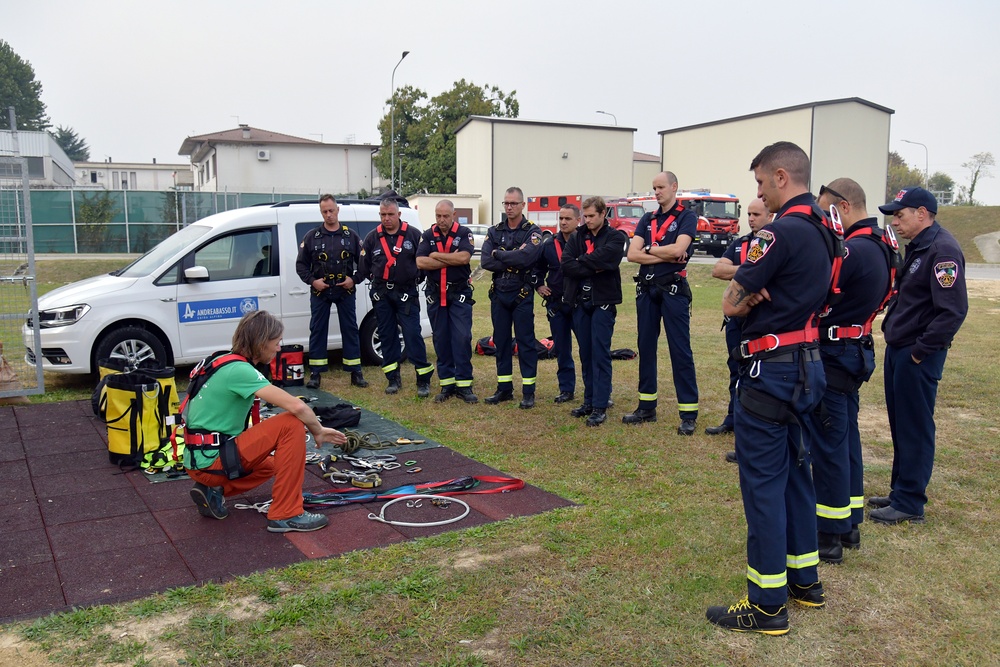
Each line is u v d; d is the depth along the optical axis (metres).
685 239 6.01
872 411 7.20
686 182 41.84
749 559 3.24
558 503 4.66
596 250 6.25
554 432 6.30
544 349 9.67
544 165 40.28
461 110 52.22
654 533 4.17
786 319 3.16
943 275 4.08
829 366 3.79
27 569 3.71
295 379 7.91
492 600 3.43
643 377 6.52
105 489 4.89
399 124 53.41
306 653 3.02
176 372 8.78
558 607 3.38
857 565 3.85
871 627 3.26
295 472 4.18
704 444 5.93
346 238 7.93
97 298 7.58
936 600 3.49
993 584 3.63
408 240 7.46
